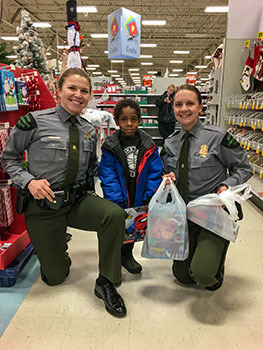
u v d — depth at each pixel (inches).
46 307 67.9
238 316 65.4
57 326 62.0
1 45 149.6
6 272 74.2
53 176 66.4
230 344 57.6
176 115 66.7
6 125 77.5
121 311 64.6
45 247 69.9
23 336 59.2
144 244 67.8
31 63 118.6
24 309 67.2
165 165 75.4
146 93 343.6
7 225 80.5
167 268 85.5
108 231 63.6
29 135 64.3
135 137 76.1
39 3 441.1
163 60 918.4
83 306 68.3
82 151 68.9
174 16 506.9
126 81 1362.0
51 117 66.2
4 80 70.4
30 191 63.8
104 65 1008.2
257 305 69.3
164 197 67.2
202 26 567.2
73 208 71.0
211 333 60.2
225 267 86.5
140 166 73.1
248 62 169.0
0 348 56.3
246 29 174.1
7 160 66.7
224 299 71.3
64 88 64.0
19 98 83.8
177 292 73.8
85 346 56.8
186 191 68.8
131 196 76.6
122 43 124.3
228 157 66.1
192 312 66.5
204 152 65.9
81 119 72.5
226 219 62.6
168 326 62.1
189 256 71.9
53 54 821.9
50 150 64.8
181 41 682.8
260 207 137.1
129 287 75.8
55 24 549.0
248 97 154.8
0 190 78.6
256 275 82.2
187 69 1064.8
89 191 75.4
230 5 170.7
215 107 209.3
